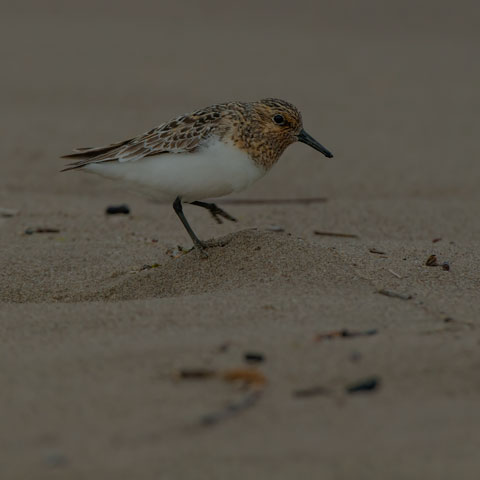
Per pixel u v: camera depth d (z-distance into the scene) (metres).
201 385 7.21
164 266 10.97
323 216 15.24
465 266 11.01
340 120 22.67
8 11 35.28
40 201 15.82
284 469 6.05
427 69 28.55
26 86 25.20
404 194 16.97
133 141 10.97
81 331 8.61
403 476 5.98
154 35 32.59
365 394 7.08
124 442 6.39
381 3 37.75
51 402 6.97
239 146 10.77
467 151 20.14
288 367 7.52
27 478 6.00
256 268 10.32
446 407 6.89
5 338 8.46
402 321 8.67
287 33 33.53
